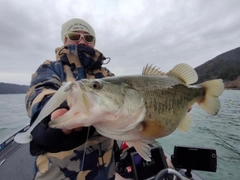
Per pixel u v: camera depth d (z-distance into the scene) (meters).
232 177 1.39
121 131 0.46
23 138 0.29
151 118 0.51
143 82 0.53
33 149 0.41
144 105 0.50
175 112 0.59
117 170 0.87
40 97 0.38
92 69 0.64
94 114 0.39
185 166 0.88
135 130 0.48
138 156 0.84
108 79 0.47
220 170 1.52
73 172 0.51
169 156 1.15
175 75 0.67
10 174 0.97
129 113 0.47
